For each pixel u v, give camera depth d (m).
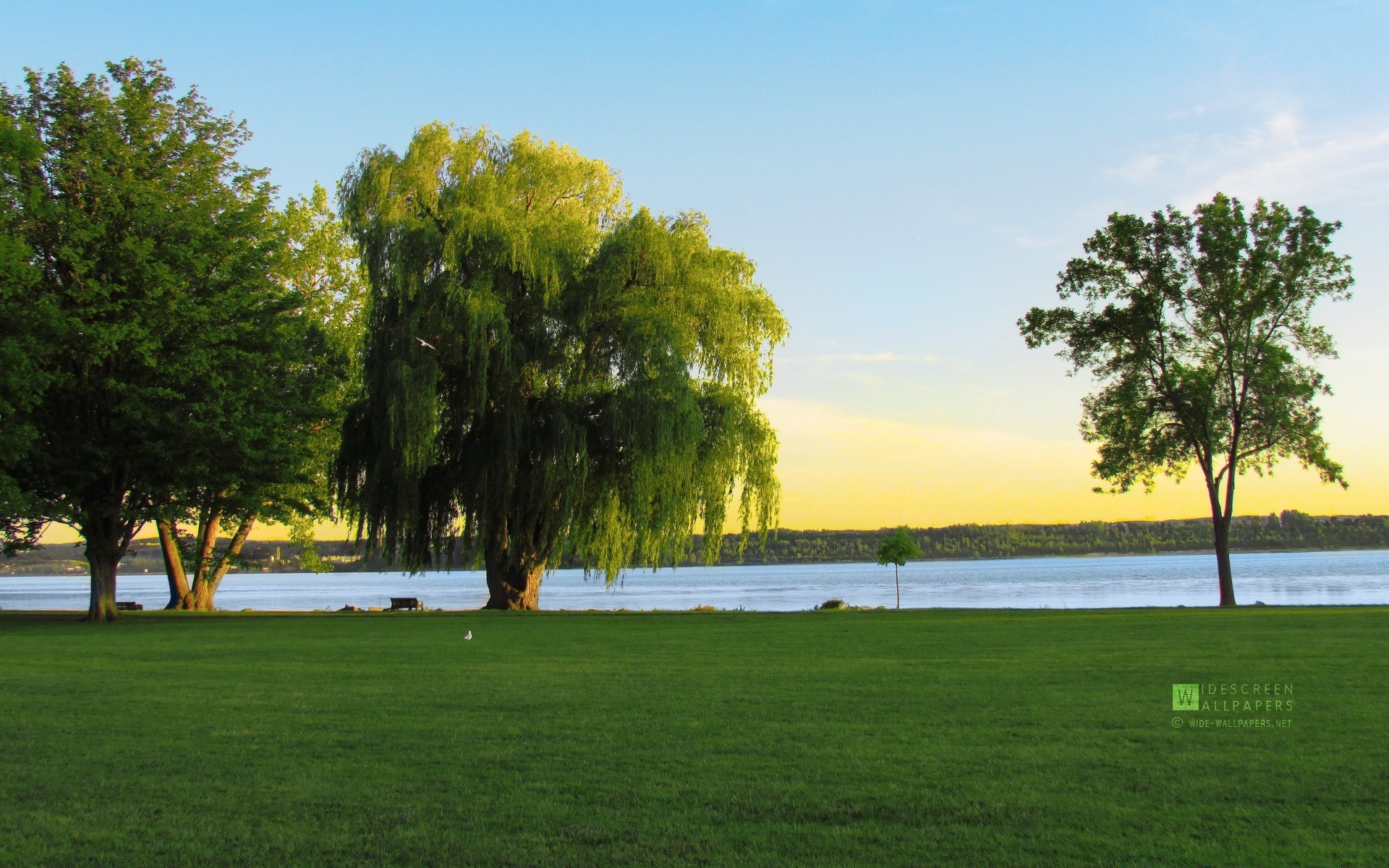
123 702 12.66
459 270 35.94
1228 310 39.59
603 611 37.69
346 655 18.92
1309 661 15.48
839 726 10.48
